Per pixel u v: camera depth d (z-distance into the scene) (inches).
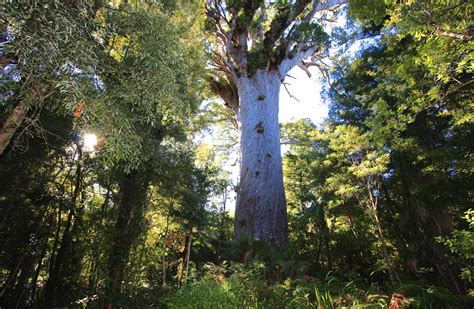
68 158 253.3
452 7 107.0
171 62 140.6
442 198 250.2
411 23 117.9
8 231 221.1
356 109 375.6
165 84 133.4
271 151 367.9
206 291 176.9
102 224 283.7
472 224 167.8
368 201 268.1
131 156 142.1
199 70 285.9
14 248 228.8
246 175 351.6
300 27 412.5
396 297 154.4
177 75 160.4
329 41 408.2
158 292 253.9
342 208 372.2
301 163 564.1
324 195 366.0
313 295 175.3
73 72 103.8
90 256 273.4
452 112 187.9
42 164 229.8
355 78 387.2
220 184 439.8
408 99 173.2
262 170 349.7
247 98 401.7
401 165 287.7
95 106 110.3
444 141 252.2
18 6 90.7
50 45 91.7
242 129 392.2
